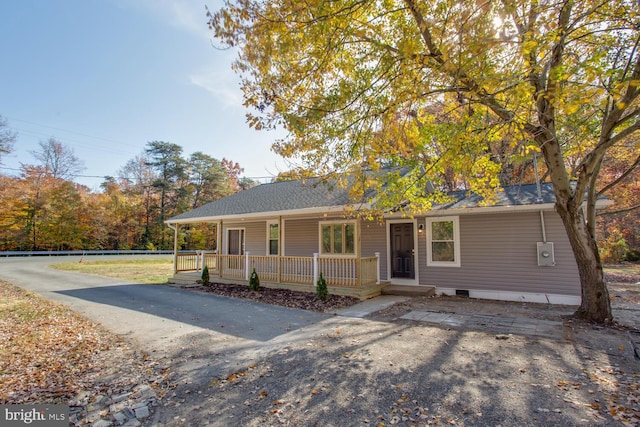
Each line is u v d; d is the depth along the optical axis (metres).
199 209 15.94
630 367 4.31
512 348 5.12
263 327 6.84
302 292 11.07
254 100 6.33
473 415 3.23
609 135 6.17
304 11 4.98
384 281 11.49
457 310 8.17
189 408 3.55
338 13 5.04
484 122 7.95
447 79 5.89
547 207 8.88
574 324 6.52
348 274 10.46
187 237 41.59
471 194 11.12
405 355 4.93
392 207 8.84
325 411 3.40
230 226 16.66
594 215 6.93
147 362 4.93
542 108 6.48
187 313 8.26
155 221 40.78
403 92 5.46
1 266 21.41
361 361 4.73
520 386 3.81
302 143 6.88
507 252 9.76
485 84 5.25
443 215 10.81
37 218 31.73
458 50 5.00
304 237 13.69
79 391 4.00
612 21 5.63
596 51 6.36
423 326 6.61
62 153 36.94
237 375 4.38
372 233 12.09
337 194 11.66
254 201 14.37
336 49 5.94
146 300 10.15
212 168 46.06
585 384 3.82
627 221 23.30
